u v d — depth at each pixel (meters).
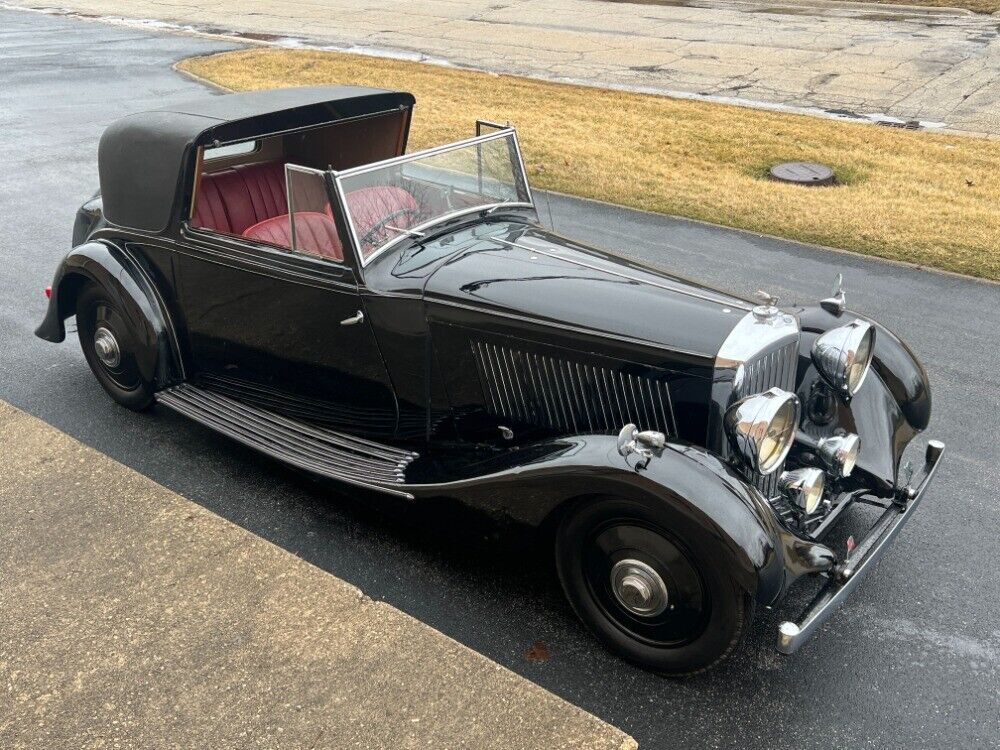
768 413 3.03
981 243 8.12
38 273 6.95
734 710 3.08
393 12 23.16
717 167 10.52
